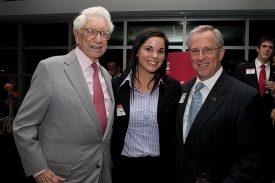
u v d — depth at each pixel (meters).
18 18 5.96
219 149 1.39
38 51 6.35
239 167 1.32
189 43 1.55
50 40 6.20
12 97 3.56
